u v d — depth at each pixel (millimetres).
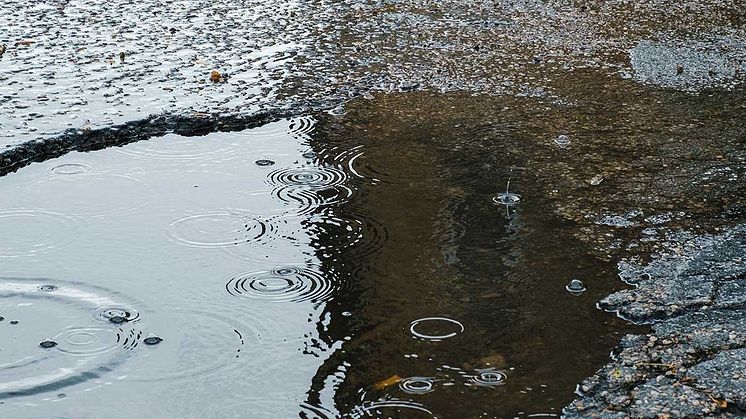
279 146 4336
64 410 2541
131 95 4840
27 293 3109
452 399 2570
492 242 3461
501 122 4660
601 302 3047
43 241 3451
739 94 5113
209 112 4633
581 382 2637
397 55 5754
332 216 3658
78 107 4633
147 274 3242
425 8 6941
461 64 5594
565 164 4160
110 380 2672
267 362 2752
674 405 2514
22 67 5297
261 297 3098
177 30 6215
